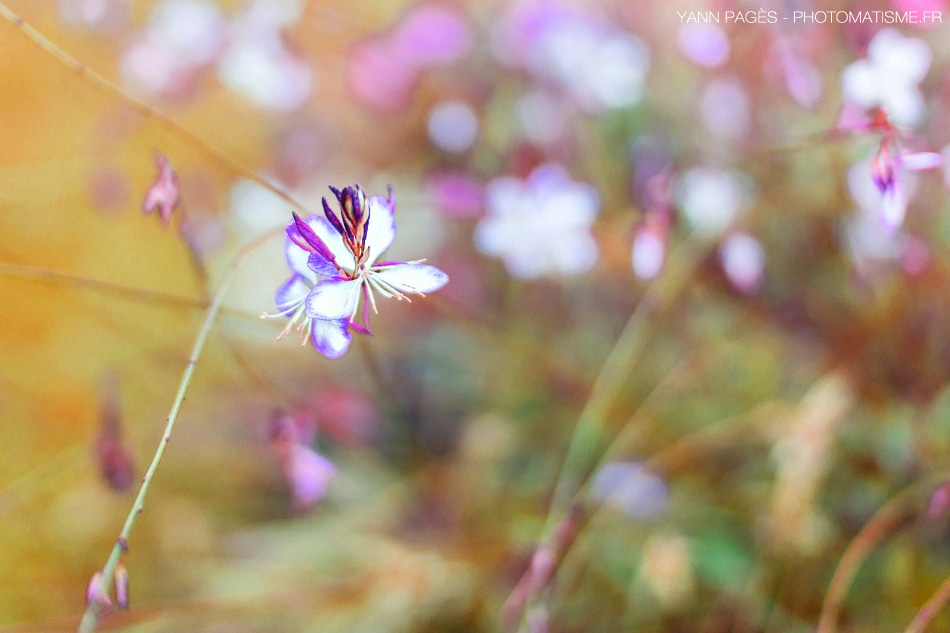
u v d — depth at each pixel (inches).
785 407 21.9
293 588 22.0
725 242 21.9
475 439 23.4
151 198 19.5
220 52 24.6
